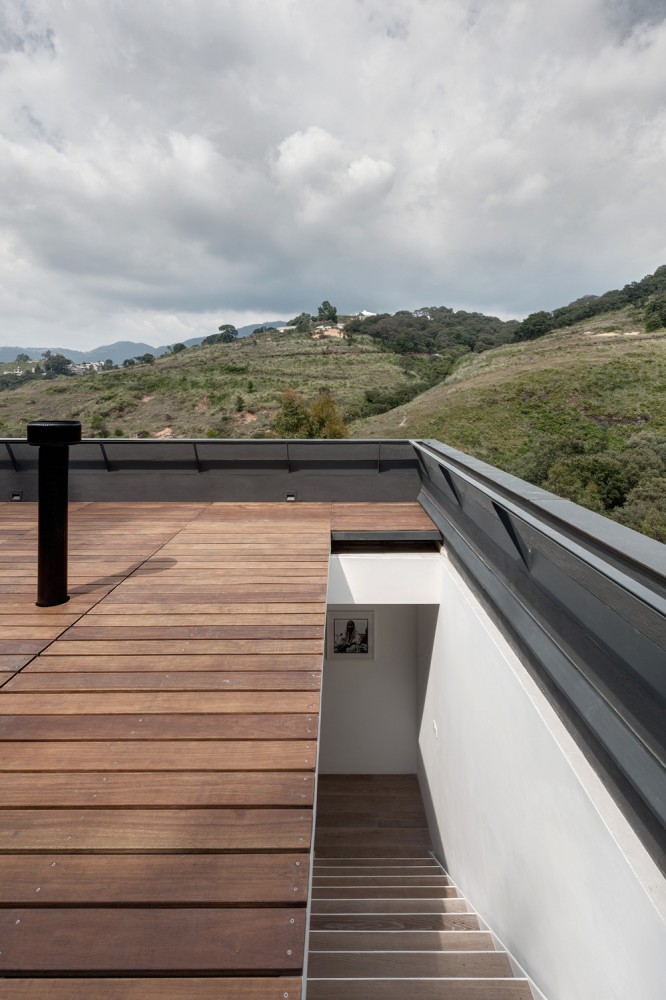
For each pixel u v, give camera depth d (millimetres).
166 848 1109
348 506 4746
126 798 1266
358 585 3676
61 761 1411
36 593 2691
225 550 3459
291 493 4934
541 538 1498
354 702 5012
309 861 1075
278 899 980
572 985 1351
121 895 997
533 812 1646
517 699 1813
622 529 1321
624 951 1071
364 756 5004
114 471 4953
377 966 1904
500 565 2285
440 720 3562
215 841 1129
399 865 3729
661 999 934
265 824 1179
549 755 1508
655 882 1007
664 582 1021
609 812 1190
